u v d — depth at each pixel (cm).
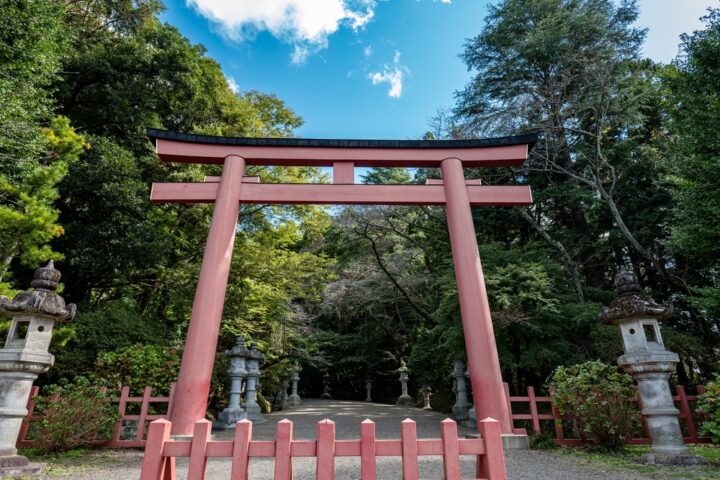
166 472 263
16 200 671
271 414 1294
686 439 552
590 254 1209
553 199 1202
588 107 1092
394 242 1496
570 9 1183
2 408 400
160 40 1199
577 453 512
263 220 1386
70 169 915
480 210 1227
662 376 469
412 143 668
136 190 999
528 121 1188
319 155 663
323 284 1578
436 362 1233
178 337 1071
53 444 502
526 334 854
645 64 1205
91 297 1205
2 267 567
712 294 701
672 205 1015
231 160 647
